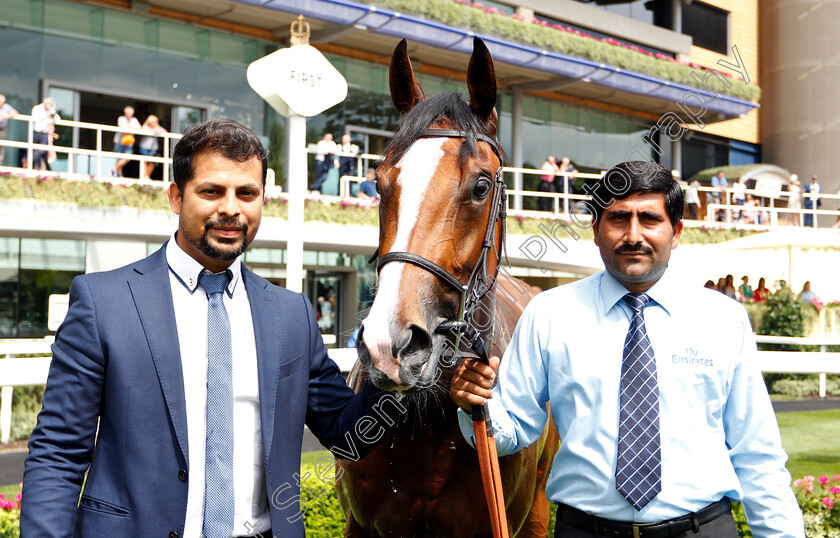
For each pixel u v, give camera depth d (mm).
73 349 1661
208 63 12422
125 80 11562
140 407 1646
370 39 13086
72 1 11023
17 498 3650
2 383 5359
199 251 1723
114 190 9758
